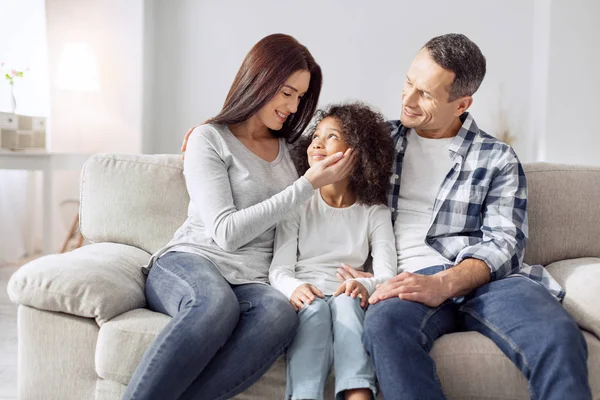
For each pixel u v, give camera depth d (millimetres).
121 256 1714
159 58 4832
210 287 1423
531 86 4629
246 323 1396
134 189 1897
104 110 4539
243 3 4750
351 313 1440
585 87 4289
